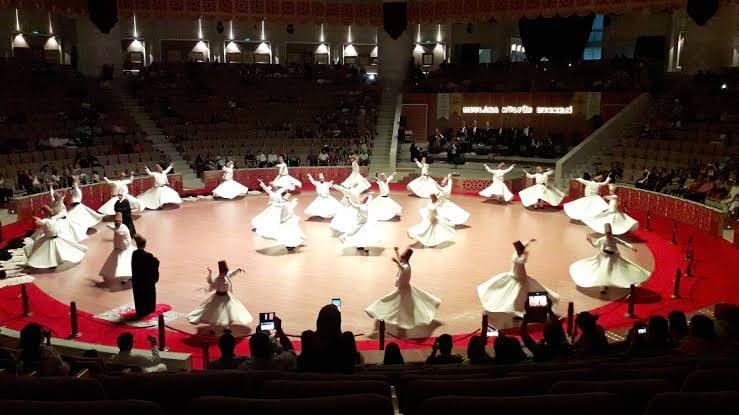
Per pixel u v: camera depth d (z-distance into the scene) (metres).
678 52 36.84
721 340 6.96
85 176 24.70
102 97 32.59
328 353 5.78
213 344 11.33
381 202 22.05
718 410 3.08
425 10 33.00
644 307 13.07
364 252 17.45
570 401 3.15
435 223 18.17
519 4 30.59
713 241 18.67
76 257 15.89
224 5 31.31
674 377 4.81
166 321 12.32
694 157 25.80
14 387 3.85
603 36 40.03
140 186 26.53
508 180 28.33
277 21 32.38
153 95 34.09
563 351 7.75
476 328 12.02
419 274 15.45
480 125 36.16
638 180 25.30
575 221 22.00
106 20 29.19
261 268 15.91
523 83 35.88
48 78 32.69
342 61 44.75
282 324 12.10
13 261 16.28
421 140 37.50
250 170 29.11
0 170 23.78
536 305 11.49
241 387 4.71
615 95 32.44
